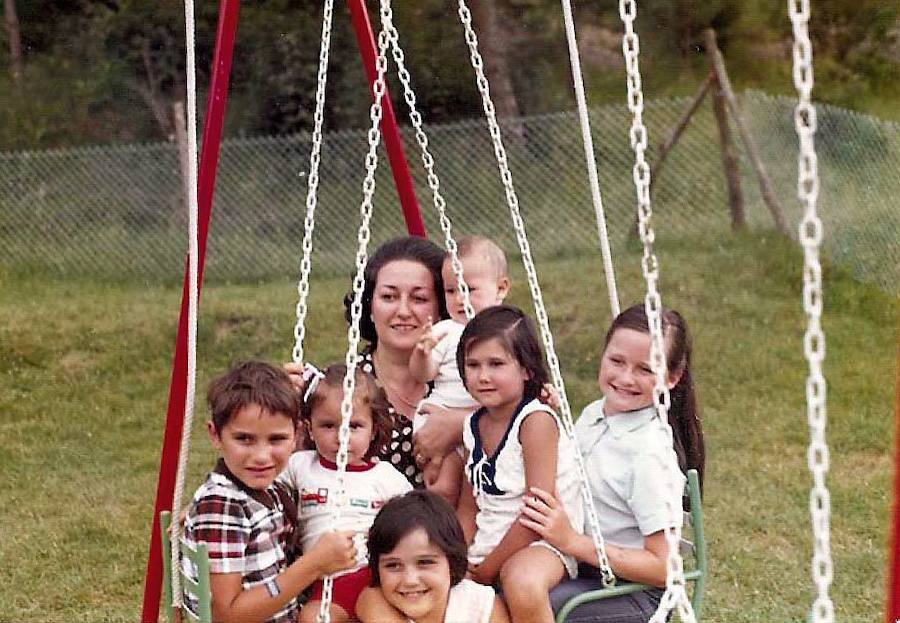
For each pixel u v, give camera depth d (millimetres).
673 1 13445
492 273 4207
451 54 13539
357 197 12586
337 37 13664
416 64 13469
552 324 10289
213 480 3303
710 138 12750
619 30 13883
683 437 3914
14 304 11188
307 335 10242
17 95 14203
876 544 6512
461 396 3992
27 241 12344
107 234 12352
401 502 3357
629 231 12086
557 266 11641
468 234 12484
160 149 12422
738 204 11859
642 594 3631
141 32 14125
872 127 11180
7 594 6031
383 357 4195
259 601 3193
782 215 11602
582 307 10578
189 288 3344
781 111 12039
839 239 11328
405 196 5086
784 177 12047
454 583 3381
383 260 4172
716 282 10977
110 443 8508
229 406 3232
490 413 3670
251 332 10320
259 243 12305
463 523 3816
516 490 3564
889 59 14367
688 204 12438
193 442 8477
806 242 2326
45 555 6555
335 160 12602
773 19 13703
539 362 3605
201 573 3129
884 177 11031
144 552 6590
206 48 13992
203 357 9969
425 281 4105
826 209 11500
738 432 8320
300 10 13789
